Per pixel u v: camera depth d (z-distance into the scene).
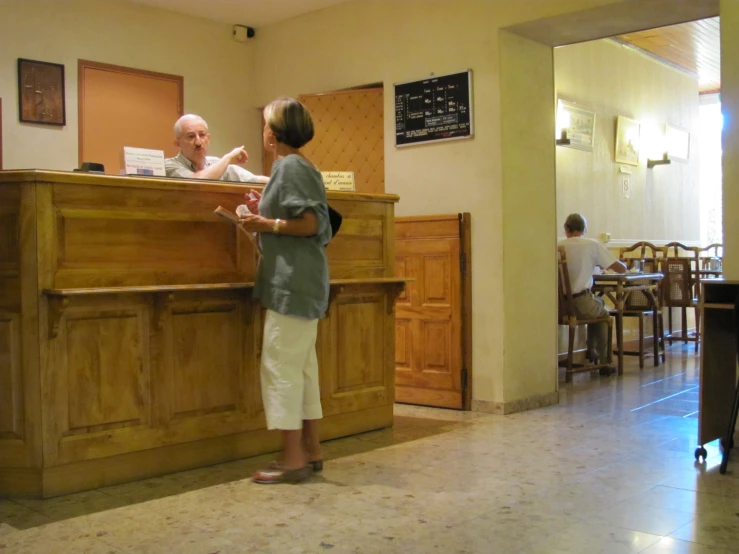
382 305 4.50
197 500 3.16
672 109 8.93
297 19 6.26
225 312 3.73
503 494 3.23
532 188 5.27
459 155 5.22
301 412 3.43
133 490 3.30
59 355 3.17
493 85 5.03
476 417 4.91
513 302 5.09
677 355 7.97
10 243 3.17
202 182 3.61
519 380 5.15
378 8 5.68
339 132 5.95
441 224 5.25
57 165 5.49
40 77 5.38
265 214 3.36
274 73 6.47
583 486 3.34
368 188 5.85
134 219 3.39
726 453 3.56
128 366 3.38
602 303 6.62
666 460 3.79
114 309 3.33
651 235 8.55
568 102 6.91
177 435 3.56
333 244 4.17
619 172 7.86
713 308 3.79
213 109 6.38
